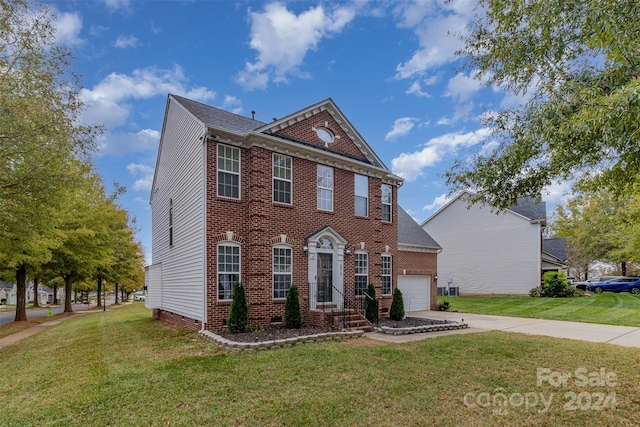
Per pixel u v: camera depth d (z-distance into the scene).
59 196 13.12
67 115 12.23
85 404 5.43
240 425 4.66
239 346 8.47
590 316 15.32
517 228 27.03
